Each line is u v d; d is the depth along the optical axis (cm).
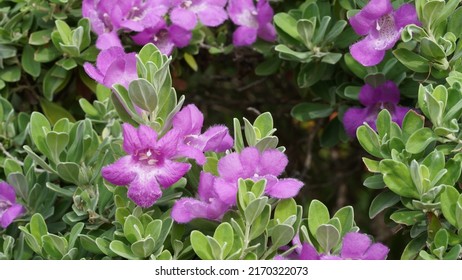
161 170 28
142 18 35
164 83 29
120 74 29
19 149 36
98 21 35
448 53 32
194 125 30
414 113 30
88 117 35
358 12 34
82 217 31
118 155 31
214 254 28
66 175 31
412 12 32
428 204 29
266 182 28
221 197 28
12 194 32
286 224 28
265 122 30
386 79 35
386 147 30
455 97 30
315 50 36
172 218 29
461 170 30
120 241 29
